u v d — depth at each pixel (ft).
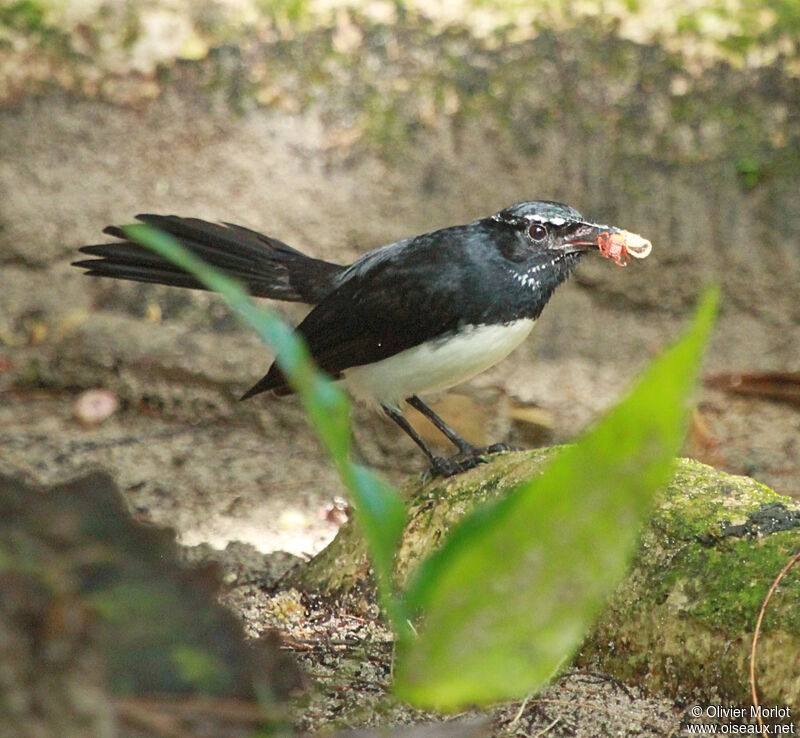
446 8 41.34
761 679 19.65
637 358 43.06
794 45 42.60
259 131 41.39
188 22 40.81
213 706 14.14
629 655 21.65
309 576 27.27
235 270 34.47
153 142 41.22
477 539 9.41
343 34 41.19
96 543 14.69
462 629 9.62
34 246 41.22
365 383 31.58
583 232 30.91
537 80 41.83
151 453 37.22
